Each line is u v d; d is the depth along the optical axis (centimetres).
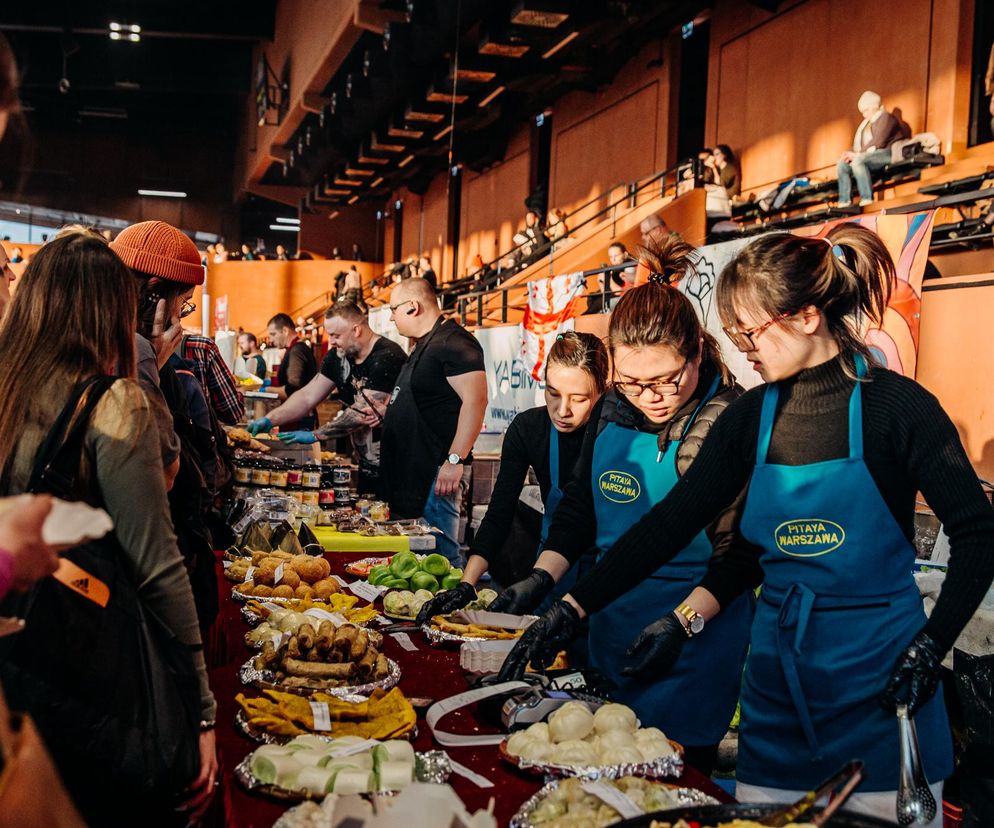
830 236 168
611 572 184
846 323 164
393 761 136
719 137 1318
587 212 1670
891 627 157
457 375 412
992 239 694
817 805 109
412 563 265
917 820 141
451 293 1966
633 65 1524
